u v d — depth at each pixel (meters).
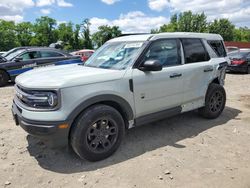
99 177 3.40
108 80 3.78
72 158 3.91
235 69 14.10
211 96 5.41
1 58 10.29
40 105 3.47
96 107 3.69
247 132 4.92
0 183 3.30
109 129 3.85
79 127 3.55
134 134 4.80
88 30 78.19
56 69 4.38
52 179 3.38
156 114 4.46
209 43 5.53
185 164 3.71
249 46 47.09
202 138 4.63
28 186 3.24
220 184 3.23
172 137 4.67
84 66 4.61
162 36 4.56
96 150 3.75
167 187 3.18
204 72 5.17
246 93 8.63
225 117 5.81
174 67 4.62
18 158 3.92
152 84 4.25
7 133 4.84
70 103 3.44
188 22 67.50
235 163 3.74
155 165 3.68
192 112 6.09
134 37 4.71
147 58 4.27
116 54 4.50
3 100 7.50
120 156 3.95
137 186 3.20
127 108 4.02
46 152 4.10
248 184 3.24
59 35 80.25
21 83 3.75
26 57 10.45
